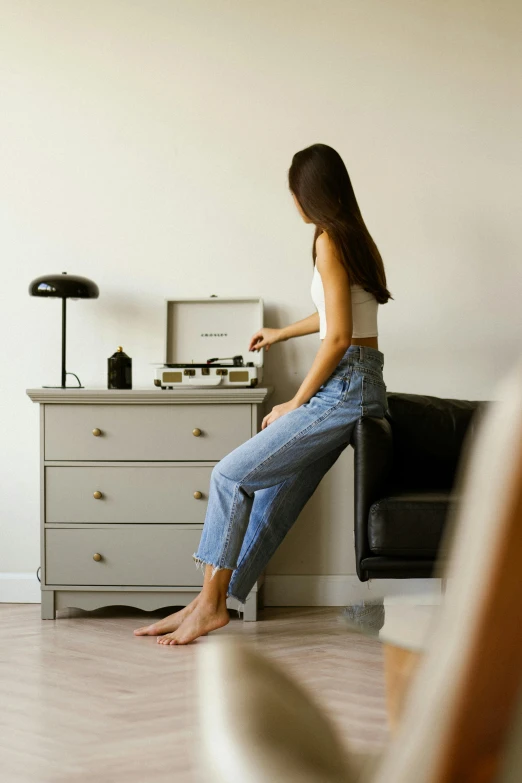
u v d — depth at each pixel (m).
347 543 3.79
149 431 3.45
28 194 3.88
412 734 0.45
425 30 3.81
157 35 3.86
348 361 3.09
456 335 3.82
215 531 3.06
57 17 3.87
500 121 3.81
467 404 3.54
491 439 0.43
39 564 3.85
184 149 3.87
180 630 3.09
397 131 3.82
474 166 3.81
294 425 3.04
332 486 3.79
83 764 1.92
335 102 3.83
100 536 3.46
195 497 3.43
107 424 3.46
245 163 3.85
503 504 0.42
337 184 3.10
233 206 3.85
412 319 3.83
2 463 3.87
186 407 3.44
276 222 3.85
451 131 3.81
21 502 3.86
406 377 3.83
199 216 3.86
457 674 0.43
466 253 3.82
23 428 3.87
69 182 3.88
